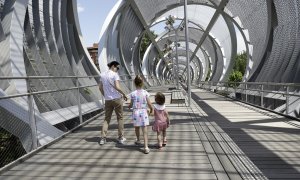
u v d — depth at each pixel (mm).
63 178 4062
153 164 4578
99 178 4027
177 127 7605
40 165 4648
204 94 22344
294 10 13664
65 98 10867
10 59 7539
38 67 10195
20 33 8156
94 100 12234
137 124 5277
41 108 8906
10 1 8352
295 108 9906
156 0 25797
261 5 19078
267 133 6840
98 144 5926
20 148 6645
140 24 29062
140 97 5324
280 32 15766
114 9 19203
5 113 6234
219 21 30562
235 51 26391
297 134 6656
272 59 16281
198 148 5469
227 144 5746
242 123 8359
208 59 48719
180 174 4121
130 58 30188
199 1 26984
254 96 16609
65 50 13422
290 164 4527
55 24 12742
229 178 3953
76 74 13336
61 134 6984
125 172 4242
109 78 5793
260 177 3953
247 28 23219
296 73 12086
